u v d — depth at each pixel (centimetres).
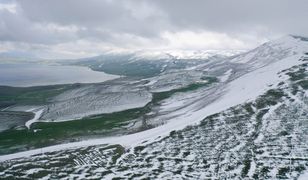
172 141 6084
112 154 5769
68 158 5678
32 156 5922
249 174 4553
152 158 5428
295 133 5756
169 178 4644
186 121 7319
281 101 7456
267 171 4575
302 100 7306
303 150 5091
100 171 5050
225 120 6862
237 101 8119
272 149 5253
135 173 4900
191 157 5316
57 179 4800
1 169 5266
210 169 4838
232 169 4766
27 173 5050
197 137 6147
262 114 6900
